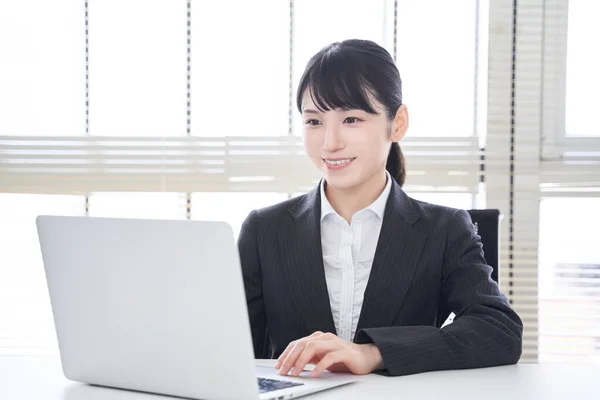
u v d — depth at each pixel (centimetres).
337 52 150
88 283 113
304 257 156
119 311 111
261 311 163
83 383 122
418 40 265
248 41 266
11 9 266
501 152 262
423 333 130
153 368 110
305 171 262
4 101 266
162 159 263
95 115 267
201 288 102
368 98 148
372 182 158
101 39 266
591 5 264
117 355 114
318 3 265
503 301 145
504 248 262
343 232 158
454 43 265
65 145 263
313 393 110
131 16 267
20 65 266
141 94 267
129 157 263
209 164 263
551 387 116
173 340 107
